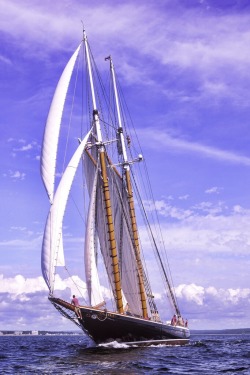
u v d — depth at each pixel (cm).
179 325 6128
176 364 3666
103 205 5434
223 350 5412
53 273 4469
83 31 5759
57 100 4941
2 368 3616
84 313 4581
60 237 4519
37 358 4550
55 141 4812
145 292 5684
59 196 4609
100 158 5412
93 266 4806
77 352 4769
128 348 4897
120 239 5631
